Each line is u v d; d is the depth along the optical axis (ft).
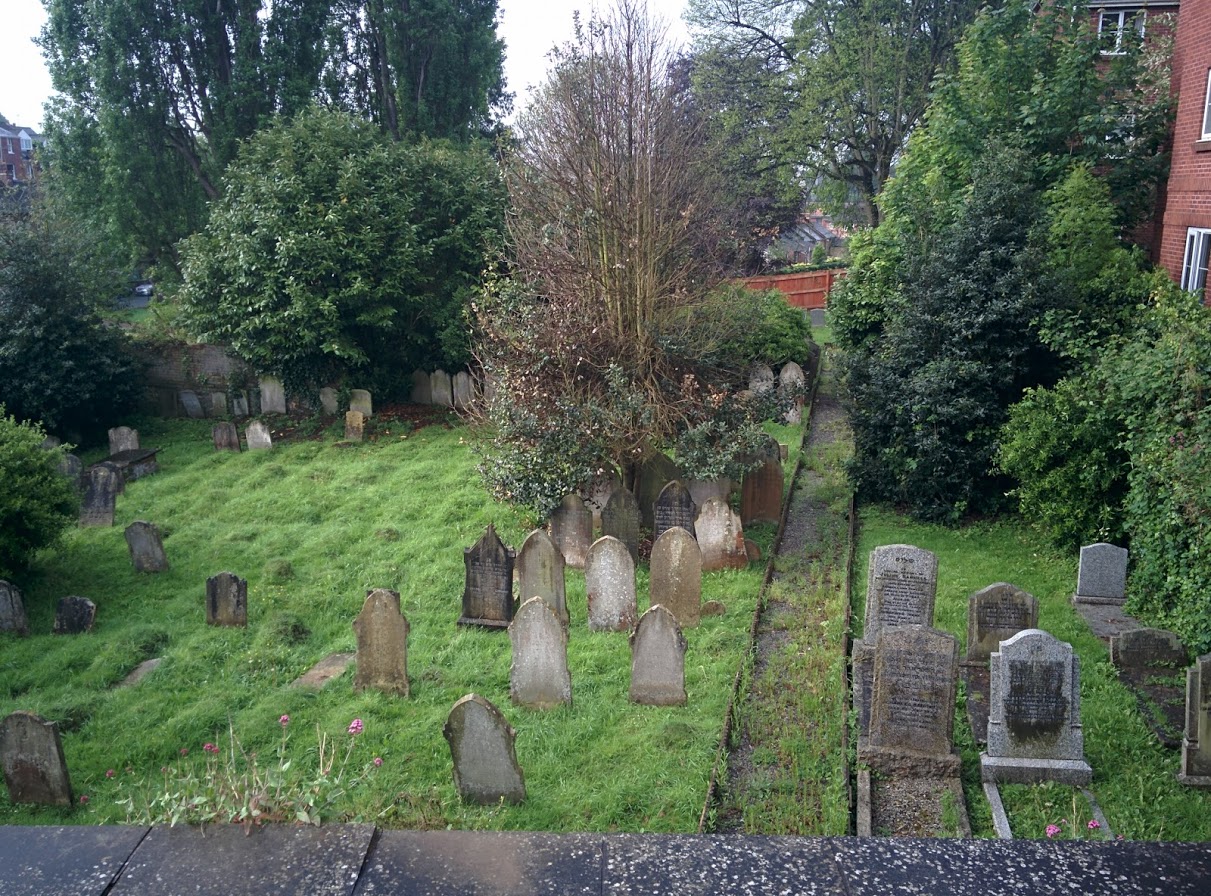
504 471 51.60
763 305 86.17
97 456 79.97
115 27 96.12
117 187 99.14
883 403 55.57
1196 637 34.81
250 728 35.04
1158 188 64.08
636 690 35.29
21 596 47.32
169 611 47.21
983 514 54.44
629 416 50.72
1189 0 55.93
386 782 31.01
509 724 31.37
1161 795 28.14
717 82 126.93
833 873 9.72
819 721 33.32
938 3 120.47
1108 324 48.91
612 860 10.00
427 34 113.29
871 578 36.55
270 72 102.42
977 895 9.35
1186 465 34.40
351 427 75.61
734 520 47.83
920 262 56.59
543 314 55.57
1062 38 67.21
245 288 77.00
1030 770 28.94
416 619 44.50
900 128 121.39
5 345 77.15
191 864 10.14
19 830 10.73
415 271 78.33
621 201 56.29
